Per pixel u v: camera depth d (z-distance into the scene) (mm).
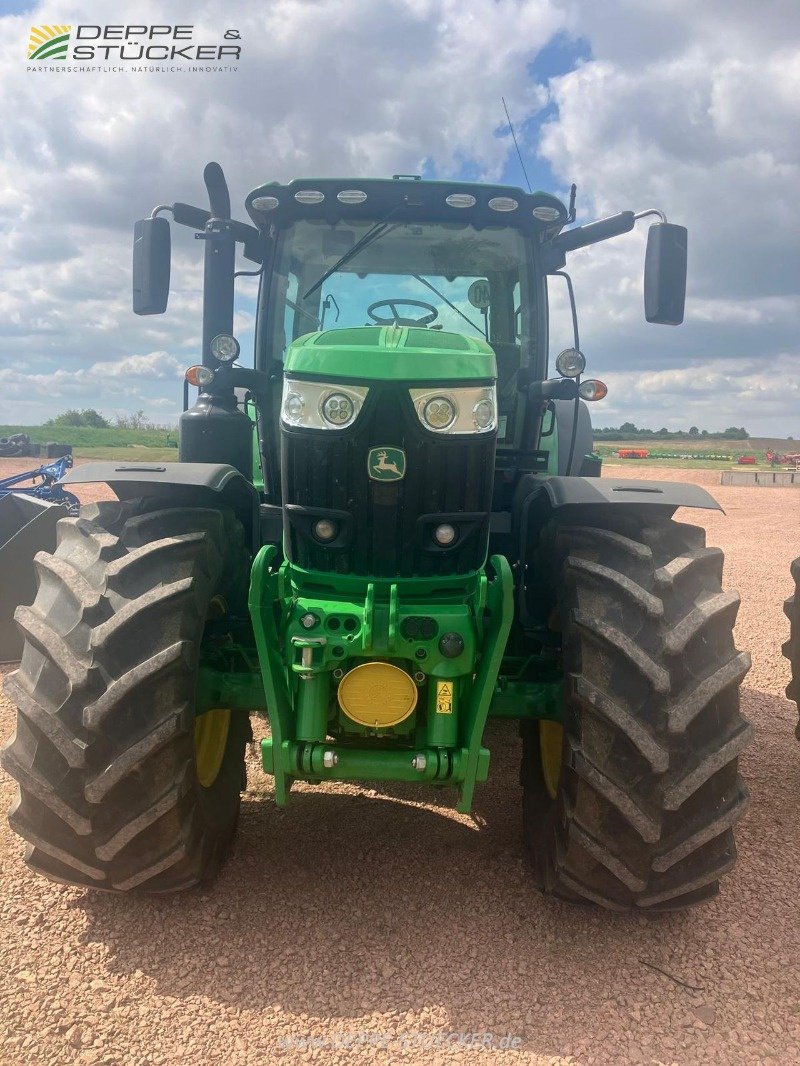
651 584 2578
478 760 2525
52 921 2631
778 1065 2152
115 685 2336
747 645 6242
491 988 2398
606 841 2477
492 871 3035
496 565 2613
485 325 3764
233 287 3717
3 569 4992
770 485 26188
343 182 3500
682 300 3410
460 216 3631
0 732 4059
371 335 2865
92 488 14977
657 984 2445
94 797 2328
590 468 6039
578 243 3727
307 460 2643
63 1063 2072
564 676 2648
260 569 2537
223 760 3096
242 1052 2131
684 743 2428
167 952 2502
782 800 3748
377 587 2639
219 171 3555
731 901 2904
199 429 3627
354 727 2598
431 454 2580
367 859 3090
